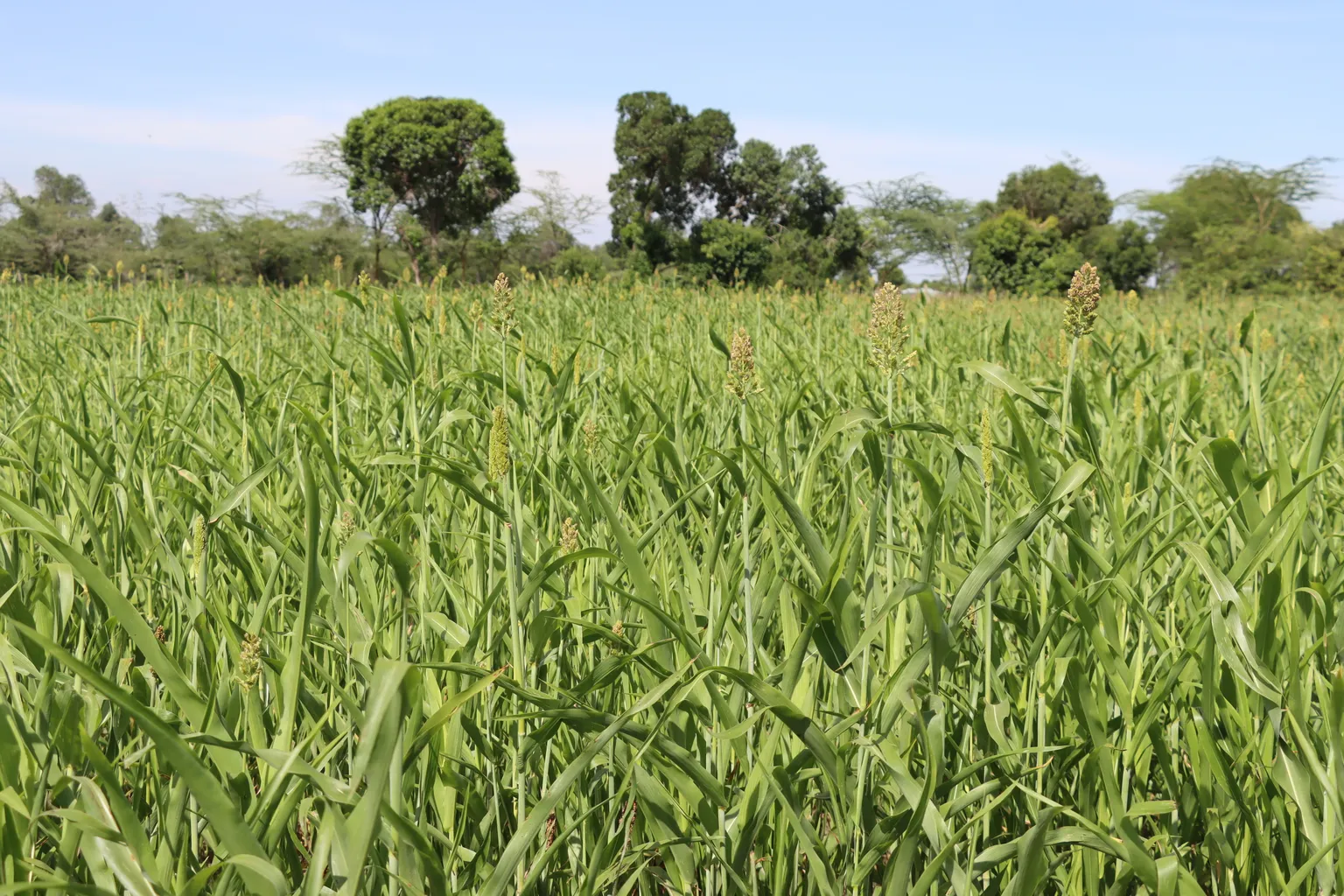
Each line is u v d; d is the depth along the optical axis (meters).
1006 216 61.47
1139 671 2.08
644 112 60.94
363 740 1.17
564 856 2.07
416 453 2.47
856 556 1.98
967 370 5.38
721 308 11.77
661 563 2.67
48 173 133.88
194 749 1.56
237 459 3.34
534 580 1.83
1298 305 17.33
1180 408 4.27
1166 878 1.63
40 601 1.87
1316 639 2.18
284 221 51.81
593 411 3.48
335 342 4.77
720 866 2.00
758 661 2.20
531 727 2.08
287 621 2.41
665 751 1.77
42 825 1.60
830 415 3.41
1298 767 1.88
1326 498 3.29
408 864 1.57
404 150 50.44
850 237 61.94
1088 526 2.31
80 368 4.86
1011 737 2.25
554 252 57.91
